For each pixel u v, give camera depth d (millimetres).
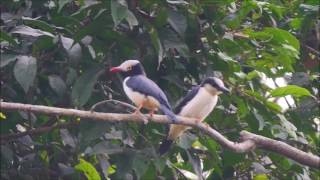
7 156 11586
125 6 10367
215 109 12453
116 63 11648
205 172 13039
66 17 11062
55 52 11453
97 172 11508
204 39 12180
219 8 11805
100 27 11008
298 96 12719
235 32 12188
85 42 11094
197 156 12195
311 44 14180
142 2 11234
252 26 12828
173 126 10953
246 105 11945
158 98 10406
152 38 10883
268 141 10375
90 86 10797
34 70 10469
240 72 11922
